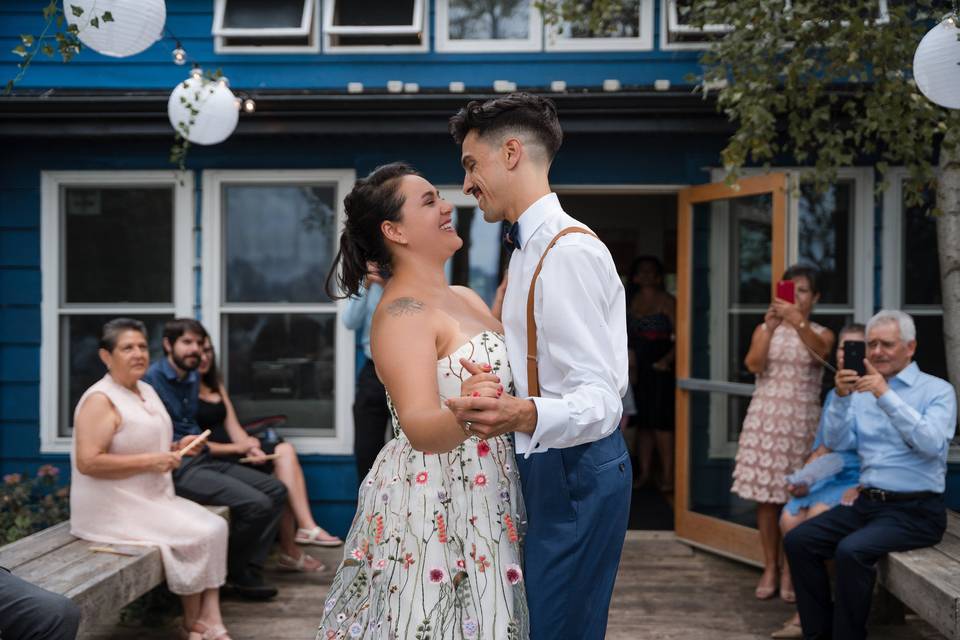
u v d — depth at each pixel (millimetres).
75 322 5500
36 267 5453
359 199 2062
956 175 4027
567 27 5383
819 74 4758
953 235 4035
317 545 5199
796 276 4535
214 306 5457
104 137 5270
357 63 5445
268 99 4793
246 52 5449
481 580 1948
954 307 4035
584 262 1826
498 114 1967
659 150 5320
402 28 5367
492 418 1646
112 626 4203
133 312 5488
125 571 3408
